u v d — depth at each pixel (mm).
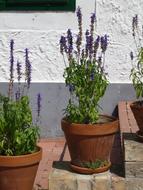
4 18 3186
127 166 2182
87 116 2223
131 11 3129
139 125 2346
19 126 2070
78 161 2240
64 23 3168
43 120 3219
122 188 2182
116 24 3143
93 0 3131
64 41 2293
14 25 3188
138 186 2176
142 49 2480
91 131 2160
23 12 3178
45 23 3178
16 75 3176
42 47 3188
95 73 2221
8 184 2064
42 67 3197
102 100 3188
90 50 2250
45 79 3205
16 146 2072
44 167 2674
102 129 2164
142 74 2584
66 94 3195
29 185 2105
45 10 3170
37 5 3170
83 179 2191
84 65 2219
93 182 2186
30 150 2105
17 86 3164
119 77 3184
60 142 3182
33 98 3197
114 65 3170
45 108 3213
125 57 3162
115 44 3154
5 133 2080
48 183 2264
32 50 3197
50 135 3246
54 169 2311
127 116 2859
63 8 3158
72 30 3158
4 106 2086
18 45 3188
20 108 2082
